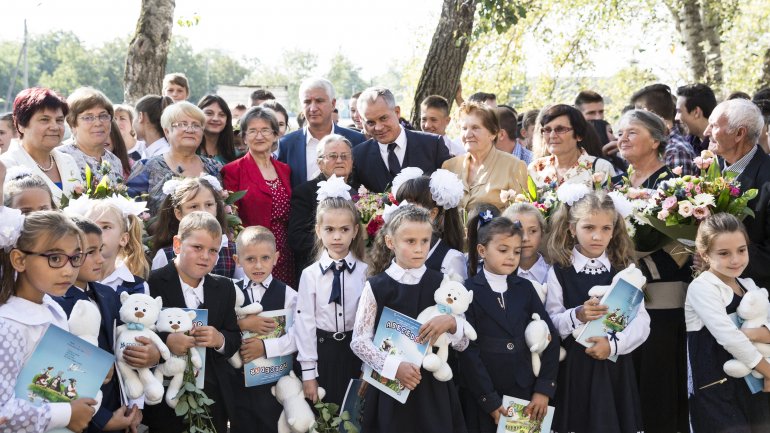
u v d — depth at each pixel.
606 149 7.12
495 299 4.86
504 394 4.75
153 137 7.49
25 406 3.53
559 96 18.45
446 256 5.21
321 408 4.80
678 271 5.32
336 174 6.07
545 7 16.41
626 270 4.90
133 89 9.87
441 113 7.71
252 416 4.96
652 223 5.15
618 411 4.87
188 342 4.51
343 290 5.07
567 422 4.89
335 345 5.03
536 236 5.22
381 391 4.71
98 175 5.79
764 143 6.80
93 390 3.82
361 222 5.61
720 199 5.04
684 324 5.33
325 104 6.73
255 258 5.02
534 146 6.73
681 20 15.92
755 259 5.07
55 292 3.67
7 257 3.65
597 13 16.67
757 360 4.68
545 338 4.76
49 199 4.59
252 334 4.95
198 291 4.77
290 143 6.92
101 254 4.36
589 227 4.93
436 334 4.59
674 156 6.12
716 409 4.79
